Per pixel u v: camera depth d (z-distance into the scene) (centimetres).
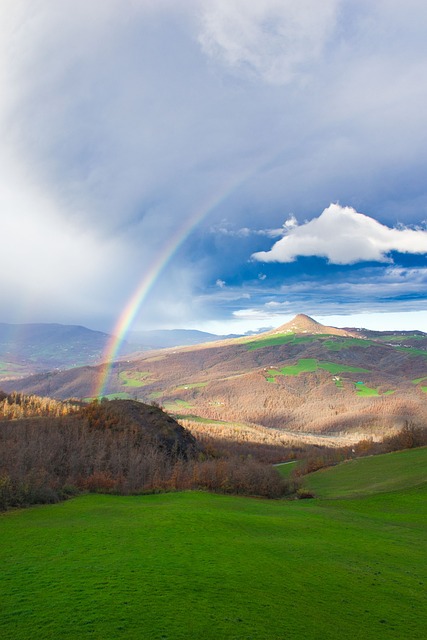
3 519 3669
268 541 2895
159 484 7012
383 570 2458
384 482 7544
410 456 9919
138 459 8225
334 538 3278
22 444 8225
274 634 1400
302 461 13650
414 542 3378
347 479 8756
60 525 3191
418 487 6150
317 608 1730
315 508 5225
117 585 1727
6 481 4772
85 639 1230
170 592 1678
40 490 5062
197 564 2125
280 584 1969
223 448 15350
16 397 15662
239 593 1766
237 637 1330
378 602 1905
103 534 2784
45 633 1272
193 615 1470
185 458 10594
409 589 2141
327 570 2320
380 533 3675
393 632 1572
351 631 1537
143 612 1458
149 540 2617
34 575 1873
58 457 8019
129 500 5184
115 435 10694
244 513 4144
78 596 1596
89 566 2009
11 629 1304
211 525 3206
